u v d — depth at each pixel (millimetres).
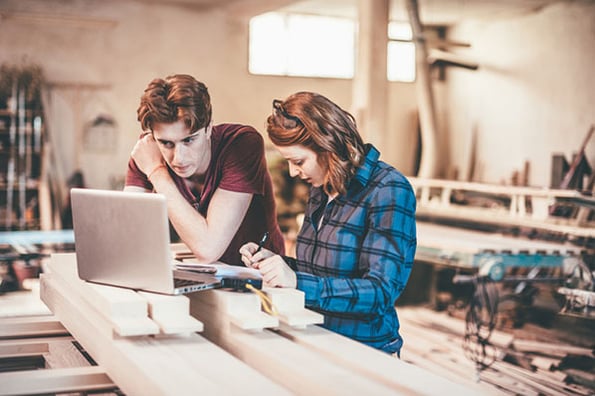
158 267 1884
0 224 11008
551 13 9406
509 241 6723
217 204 2559
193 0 11719
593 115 8789
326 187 2145
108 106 11625
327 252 2195
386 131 9398
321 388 1511
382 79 9367
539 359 5734
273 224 2832
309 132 2082
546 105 9508
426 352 5898
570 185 8406
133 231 1903
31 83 11164
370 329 2176
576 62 9039
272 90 12391
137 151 2619
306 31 12438
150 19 11750
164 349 1753
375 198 2104
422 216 9492
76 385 1797
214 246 2514
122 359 1716
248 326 1829
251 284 1979
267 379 1564
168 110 2314
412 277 8406
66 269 2428
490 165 10539
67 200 11430
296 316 1883
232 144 2600
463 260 6234
